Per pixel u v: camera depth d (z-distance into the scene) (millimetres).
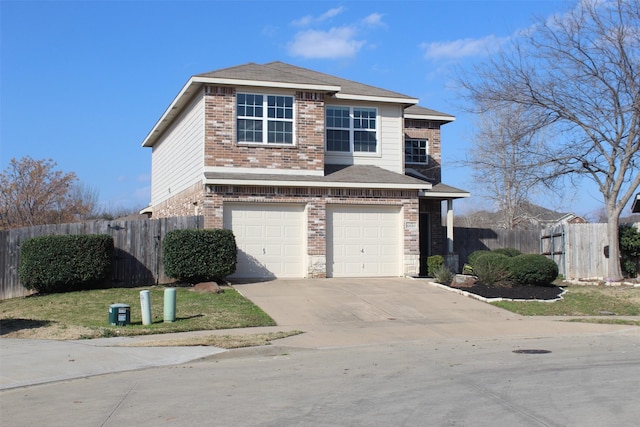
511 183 35344
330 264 22625
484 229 29672
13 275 20156
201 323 15156
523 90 23734
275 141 22516
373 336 14273
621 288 21656
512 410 7719
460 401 8219
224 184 21078
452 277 21609
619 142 23062
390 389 9016
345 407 7988
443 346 13195
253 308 16969
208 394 8867
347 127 24719
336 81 25953
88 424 7391
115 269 20391
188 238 19547
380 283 21281
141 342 13031
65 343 12969
